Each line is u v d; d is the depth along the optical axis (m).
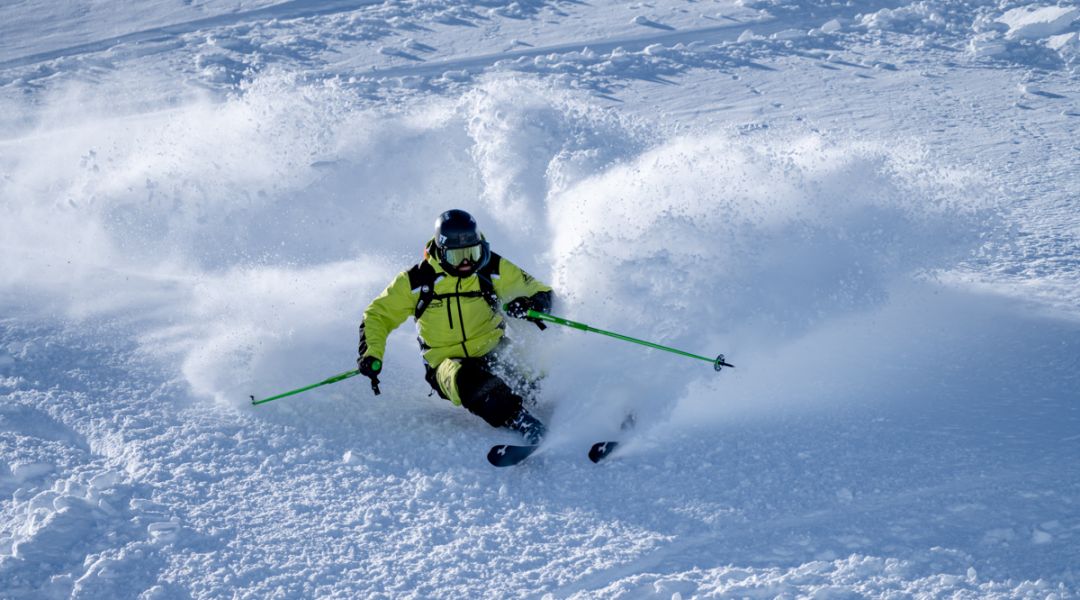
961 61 34.47
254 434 12.28
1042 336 13.91
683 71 35.28
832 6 42.34
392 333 15.84
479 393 11.95
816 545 9.41
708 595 8.70
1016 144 24.83
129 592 9.19
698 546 9.60
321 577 9.34
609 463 11.27
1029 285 15.97
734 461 11.08
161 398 13.23
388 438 12.19
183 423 12.53
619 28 41.50
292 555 9.71
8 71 40.50
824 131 26.70
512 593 8.98
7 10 50.84
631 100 31.94
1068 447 10.82
